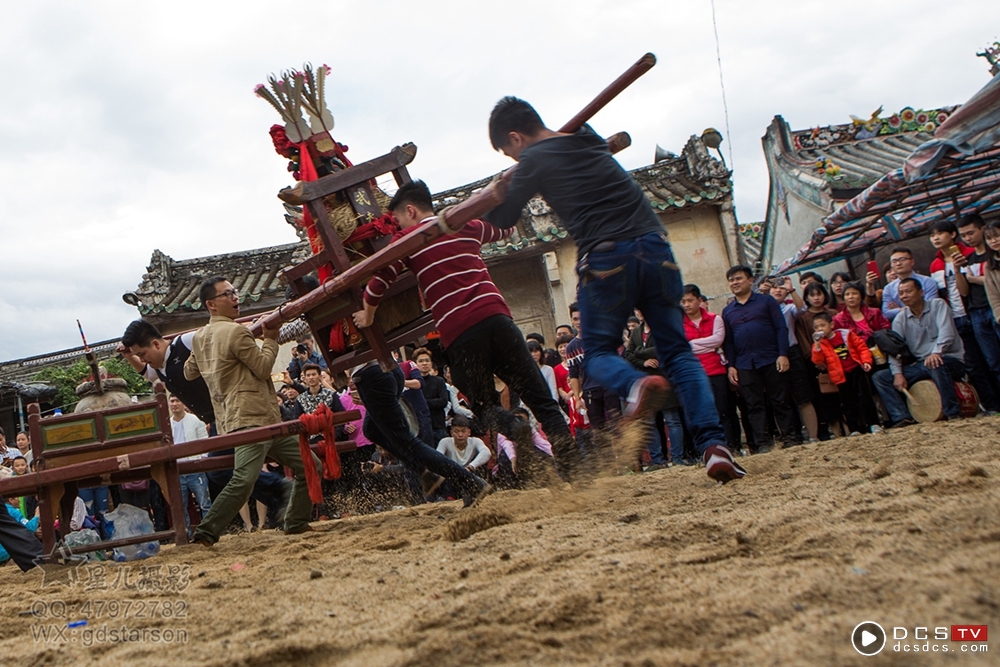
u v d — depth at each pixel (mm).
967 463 3395
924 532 2246
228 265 15133
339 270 4773
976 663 1459
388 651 2006
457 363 4445
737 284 7605
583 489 4277
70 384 19750
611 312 3756
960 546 2074
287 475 7891
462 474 5082
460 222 3959
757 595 1968
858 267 14289
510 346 4379
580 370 8203
